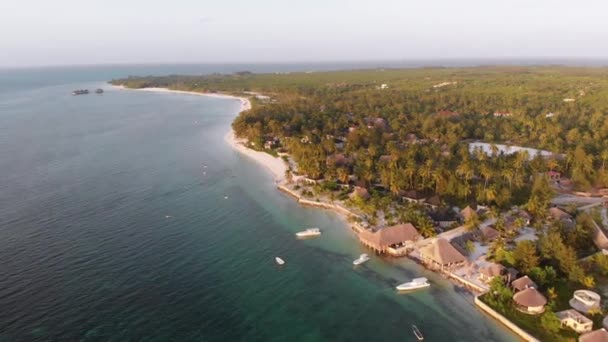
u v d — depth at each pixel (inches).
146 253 3265.3
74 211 4037.9
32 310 2529.5
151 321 2480.3
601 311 2415.1
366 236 3486.7
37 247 3294.8
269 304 2694.4
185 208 4207.7
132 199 4399.6
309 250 3412.9
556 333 2304.4
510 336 2365.9
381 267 3144.7
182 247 3390.7
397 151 5236.2
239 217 4033.0
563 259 2839.6
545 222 3533.5
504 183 4306.1
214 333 2409.0
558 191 4416.8
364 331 2448.3
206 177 5216.5
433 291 2822.3
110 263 3097.9
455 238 3289.9
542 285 2711.6
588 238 3176.7
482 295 2684.5
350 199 4279.0
